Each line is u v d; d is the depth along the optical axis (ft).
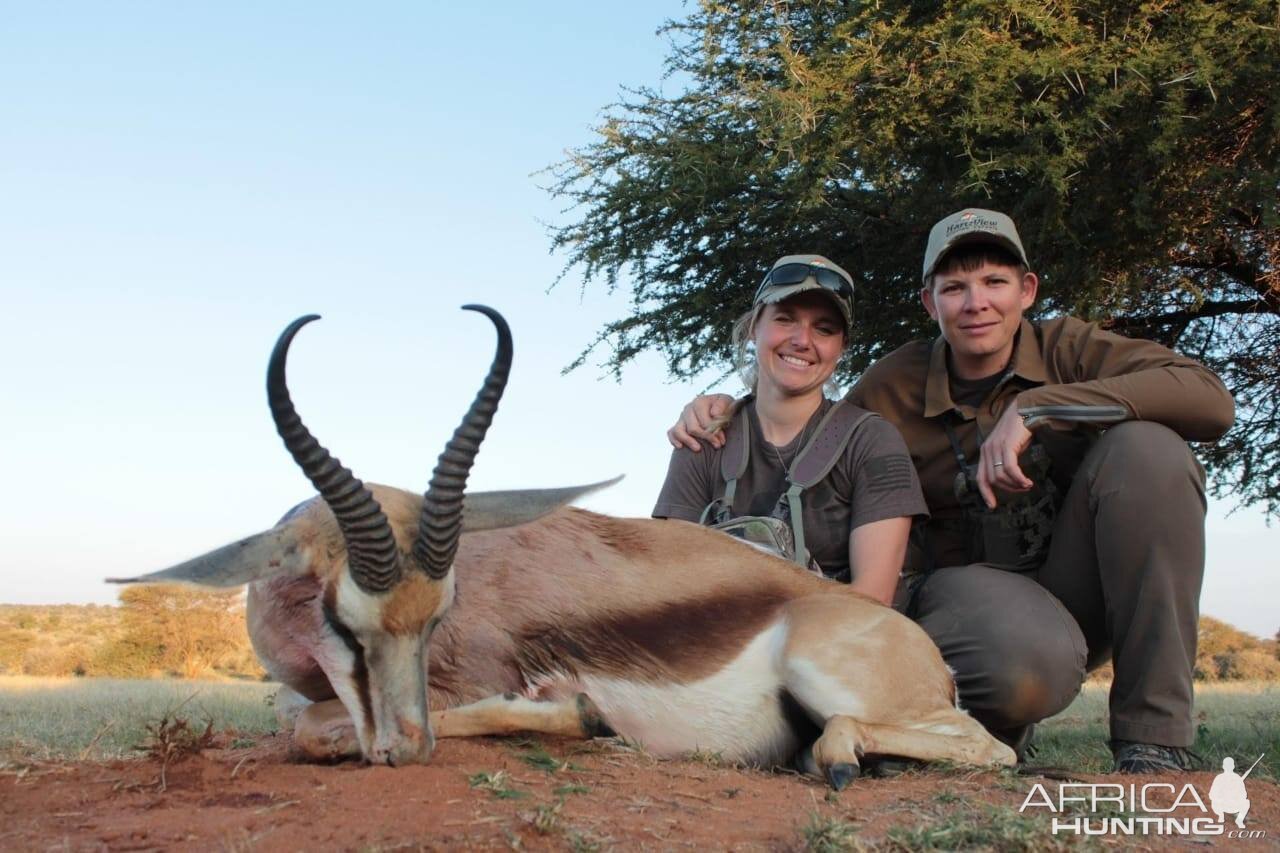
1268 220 30.01
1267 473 41.27
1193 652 17.25
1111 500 17.30
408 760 14.01
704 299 37.42
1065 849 12.12
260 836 11.41
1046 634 17.71
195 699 36.52
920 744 15.85
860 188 36.40
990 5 31.19
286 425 13.89
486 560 17.15
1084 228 32.60
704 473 20.40
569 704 16.17
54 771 13.80
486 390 14.65
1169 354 18.74
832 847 11.71
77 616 154.30
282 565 14.87
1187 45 29.89
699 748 16.89
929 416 19.90
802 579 17.74
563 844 11.64
